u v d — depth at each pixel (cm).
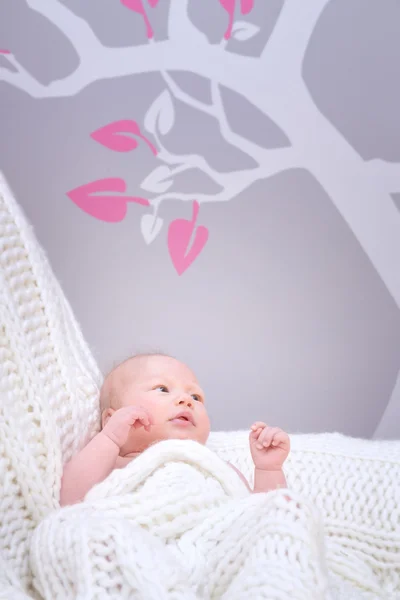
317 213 261
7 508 105
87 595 85
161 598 83
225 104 262
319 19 265
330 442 153
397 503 137
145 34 261
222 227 257
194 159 259
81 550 89
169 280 253
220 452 160
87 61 258
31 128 253
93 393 145
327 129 263
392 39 264
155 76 261
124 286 251
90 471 123
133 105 258
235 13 264
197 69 262
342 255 260
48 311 131
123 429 130
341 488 142
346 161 263
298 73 264
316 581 89
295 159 262
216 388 250
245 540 100
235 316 254
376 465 143
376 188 263
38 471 110
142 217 255
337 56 264
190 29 263
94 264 250
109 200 254
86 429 138
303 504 98
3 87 253
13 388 114
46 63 256
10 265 124
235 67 263
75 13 258
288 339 255
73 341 151
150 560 87
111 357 245
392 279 259
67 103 256
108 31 259
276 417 251
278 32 265
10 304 119
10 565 99
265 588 86
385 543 133
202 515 112
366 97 264
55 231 249
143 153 257
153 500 110
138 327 249
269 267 257
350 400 253
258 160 261
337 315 257
